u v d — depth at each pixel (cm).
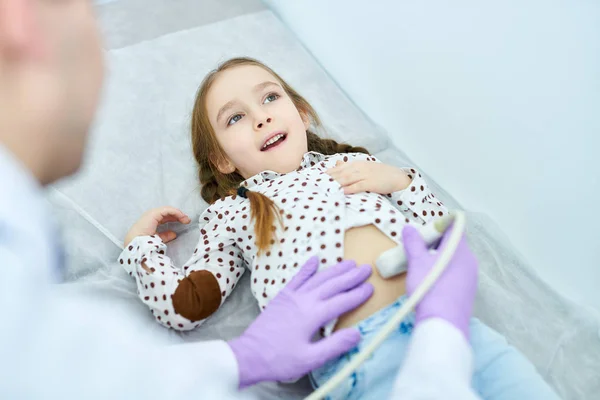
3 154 43
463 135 134
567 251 113
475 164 131
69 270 118
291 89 138
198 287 107
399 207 117
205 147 130
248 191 113
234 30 165
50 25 46
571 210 114
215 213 120
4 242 40
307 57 161
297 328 84
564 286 111
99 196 130
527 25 132
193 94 149
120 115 144
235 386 69
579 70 122
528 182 122
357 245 102
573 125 119
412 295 74
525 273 114
